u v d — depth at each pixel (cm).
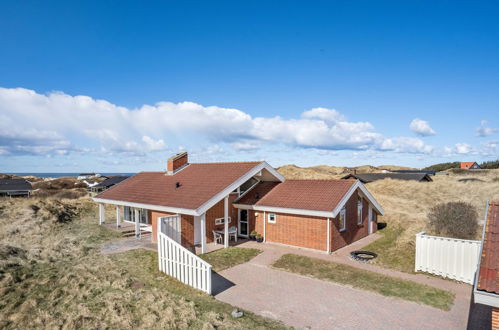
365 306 992
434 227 1709
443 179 4797
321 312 949
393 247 1716
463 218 1565
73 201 3216
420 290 1123
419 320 897
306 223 1680
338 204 1623
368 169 10081
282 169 6981
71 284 1145
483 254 629
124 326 856
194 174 2134
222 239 1898
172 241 1248
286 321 892
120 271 1294
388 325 869
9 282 1141
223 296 1072
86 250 1622
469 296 1070
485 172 6112
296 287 1156
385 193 3959
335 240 1661
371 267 1395
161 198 1869
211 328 834
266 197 1923
